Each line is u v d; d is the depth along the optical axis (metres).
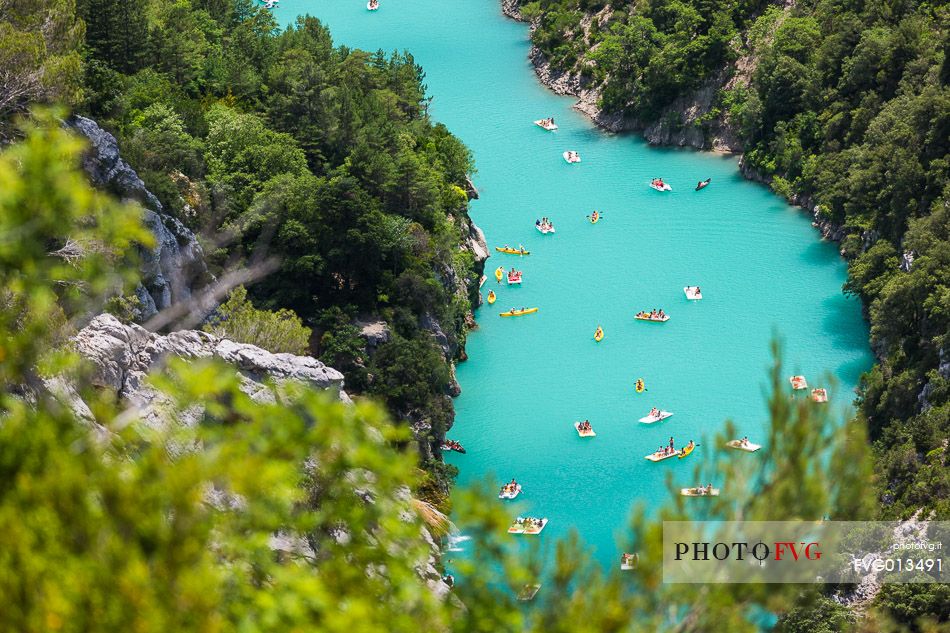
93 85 153.88
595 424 156.38
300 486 27.94
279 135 176.00
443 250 172.50
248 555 26.28
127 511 24.84
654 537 27.67
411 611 27.48
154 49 189.75
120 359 88.00
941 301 147.00
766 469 28.25
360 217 156.12
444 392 157.12
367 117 193.75
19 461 25.41
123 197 123.38
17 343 28.72
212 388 27.34
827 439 28.19
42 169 27.25
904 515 114.19
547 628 27.14
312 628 24.83
